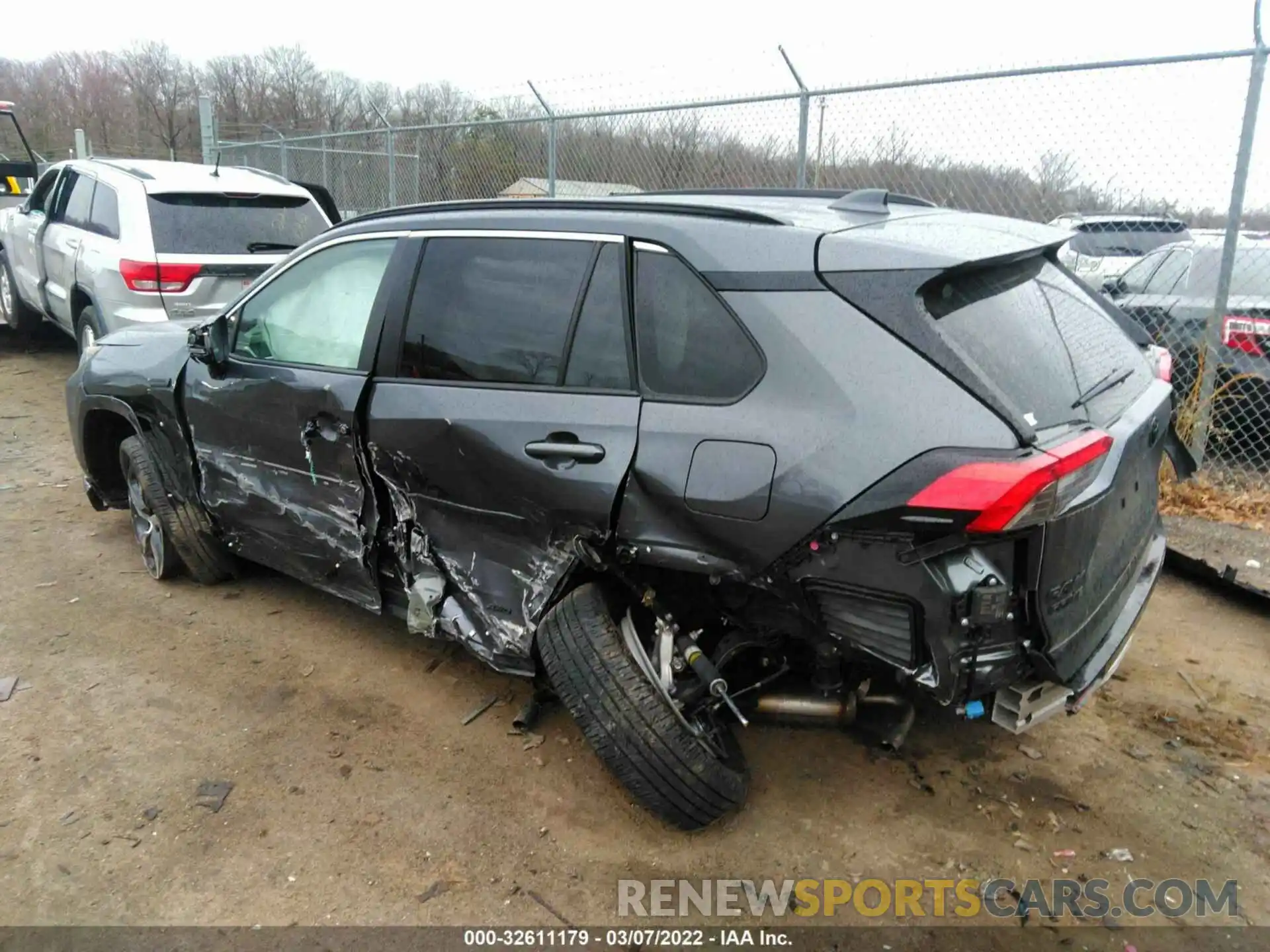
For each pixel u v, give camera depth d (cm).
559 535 279
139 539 462
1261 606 430
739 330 252
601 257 280
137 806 290
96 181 730
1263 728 335
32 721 333
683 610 283
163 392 404
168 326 466
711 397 255
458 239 312
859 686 290
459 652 387
